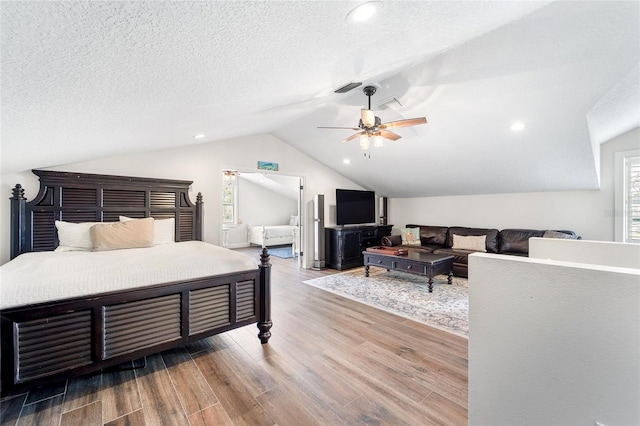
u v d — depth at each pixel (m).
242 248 8.34
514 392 0.98
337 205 5.86
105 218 3.37
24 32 0.83
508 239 4.76
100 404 1.75
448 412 1.67
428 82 2.89
